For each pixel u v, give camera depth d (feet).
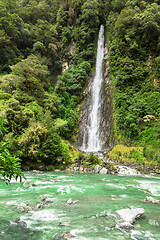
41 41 118.52
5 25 95.61
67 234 11.82
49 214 15.81
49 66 116.16
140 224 14.03
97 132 85.25
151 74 81.05
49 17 149.18
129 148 62.23
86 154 60.34
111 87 90.68
